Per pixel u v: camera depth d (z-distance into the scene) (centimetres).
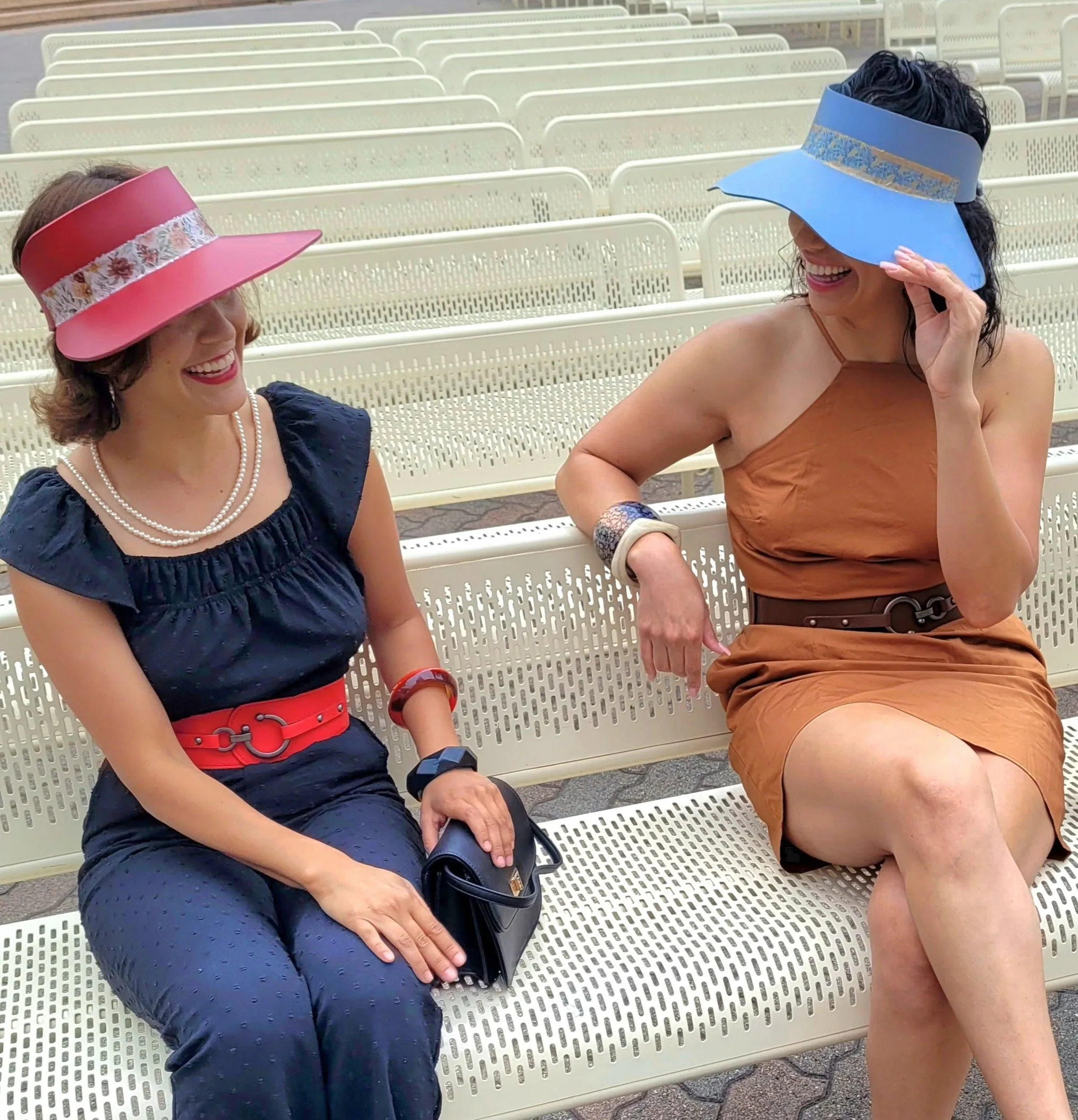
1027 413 203
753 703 206
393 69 779
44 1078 163
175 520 179
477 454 335
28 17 1936
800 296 215
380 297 394
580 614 225
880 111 187
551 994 175
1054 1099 153
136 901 171
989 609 194
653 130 577
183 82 747
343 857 171
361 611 192
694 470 350
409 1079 155
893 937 169
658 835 212
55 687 190
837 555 204
